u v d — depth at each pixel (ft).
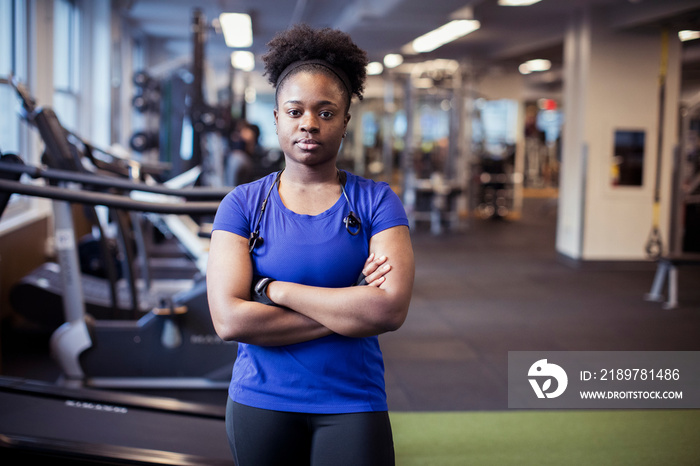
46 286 13.80
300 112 4.14
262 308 4.07
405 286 4.14
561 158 27.04
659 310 18.43
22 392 8.54
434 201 36.40
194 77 23.67
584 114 24.59
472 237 34.27
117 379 10.89
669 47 24.57
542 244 32.07
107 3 26.03
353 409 4.13
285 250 4.20
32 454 6.96
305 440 4.24
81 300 10.66
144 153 28.78
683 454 9.13
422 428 10.06
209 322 11.00
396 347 14.66
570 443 9.50
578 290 21.18
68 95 25.14
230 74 33.55
